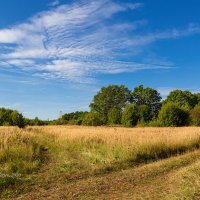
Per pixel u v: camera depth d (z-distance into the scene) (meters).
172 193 9.66
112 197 10.52
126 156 17.38
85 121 79.12
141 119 73.06
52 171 14.55
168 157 18.89
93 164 16.03
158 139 20.91
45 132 40.34
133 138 22.06
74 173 14.16
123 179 13.16
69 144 23.28
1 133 24.06
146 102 111.19
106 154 17.95
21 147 18.28
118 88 113.81
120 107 112.19
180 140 22.02
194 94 100.06
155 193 10.49
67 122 99.81
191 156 18.20
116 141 20.97
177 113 61.53
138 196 10.34
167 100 98.69
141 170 14.82
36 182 12.63
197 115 65.19
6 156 16.11
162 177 13.27
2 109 69.38
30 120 96.69
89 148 20.75
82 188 11.83
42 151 21.81
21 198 10.72
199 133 26.19
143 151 18.39
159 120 63.56
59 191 11.48
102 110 113.06
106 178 13.44
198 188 9.69
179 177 12.10
